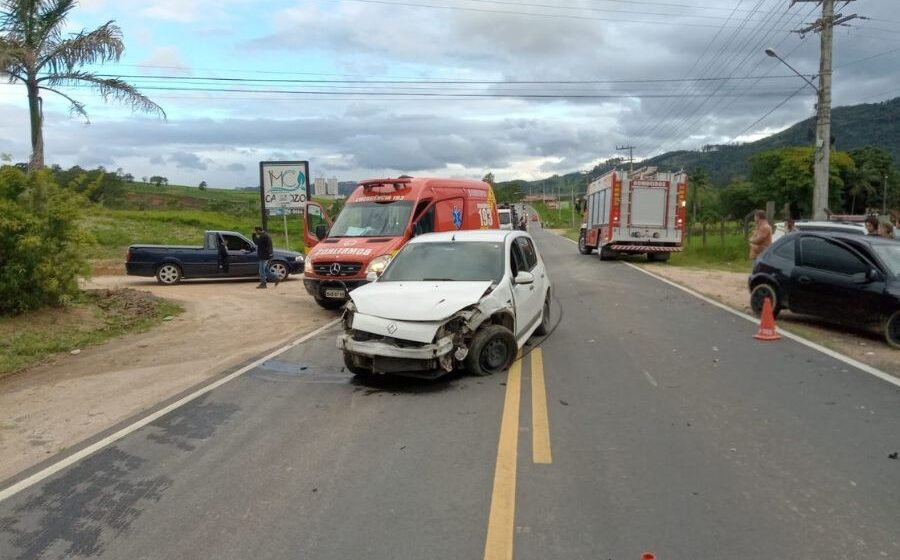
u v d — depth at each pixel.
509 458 5.05
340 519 4.11
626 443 5.36
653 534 3.85
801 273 10.88
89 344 10.74
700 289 16.44
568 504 4.25
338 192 35.34
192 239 35.38
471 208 15.59
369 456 5.16
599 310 12.78
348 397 6.87
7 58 14.01
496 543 3.76
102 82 15.72
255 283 20.41
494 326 7.66
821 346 9.26
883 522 3.98
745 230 29.64
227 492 4.58
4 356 9.47
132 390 7.72
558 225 102.69
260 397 7.00
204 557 3.72
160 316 13.32
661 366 8.05
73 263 12.27
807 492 4.41
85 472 5.05
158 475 4.94
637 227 25.12
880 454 5.09
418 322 6.97
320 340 10.30
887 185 89.00
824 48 22.55
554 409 6.29
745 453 5.12
